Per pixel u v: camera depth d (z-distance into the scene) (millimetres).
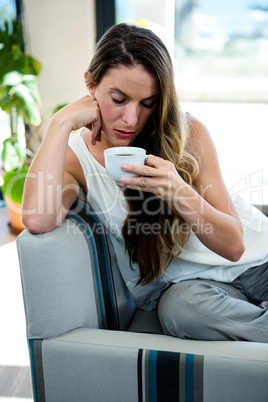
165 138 1145
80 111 1098
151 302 1350
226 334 1031
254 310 1089
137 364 979
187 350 971
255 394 932
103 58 1046
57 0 3010
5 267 2594
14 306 2193
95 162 1211
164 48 1061
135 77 1020
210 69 3836
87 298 1100
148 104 1087
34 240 1011
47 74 3166
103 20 3236
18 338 1934
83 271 1083
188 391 966
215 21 3652
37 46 3107
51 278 1021
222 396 951
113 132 1114
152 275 1229
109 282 1204
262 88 3855
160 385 979
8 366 1740
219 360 937
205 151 1207
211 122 3938
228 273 1297
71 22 3049
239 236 1120
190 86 3891
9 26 2891
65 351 1023
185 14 3627
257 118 3951
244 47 3744
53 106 3230
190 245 1236
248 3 3584
